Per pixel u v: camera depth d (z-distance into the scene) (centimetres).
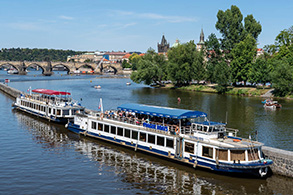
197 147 3881
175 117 4238
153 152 4353
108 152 4644
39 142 5169
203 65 16225
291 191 3319
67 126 6059
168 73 16412
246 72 14175
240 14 15662
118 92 14100
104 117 5438
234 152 3612
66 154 4538
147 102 10619
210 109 9194
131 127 4684
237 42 15550
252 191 3322
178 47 16512
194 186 3447
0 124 6525
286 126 6700
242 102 10869
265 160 3609
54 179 3606
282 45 13838
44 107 7088
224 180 3600
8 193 3216
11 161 4188
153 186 3447
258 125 6819
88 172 3841
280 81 12069
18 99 8312
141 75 16500
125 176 3725
